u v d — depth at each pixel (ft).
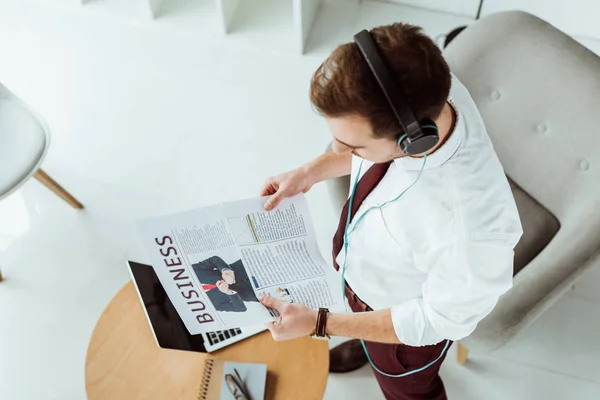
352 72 2.55
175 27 8.49
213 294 4.09
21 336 6.31
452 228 3.12
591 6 7.81
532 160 5.10
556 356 6.09
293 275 4.17
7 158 5.78
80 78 8.11
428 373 4.65
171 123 7.68
